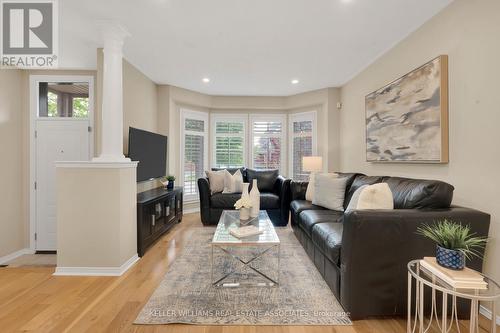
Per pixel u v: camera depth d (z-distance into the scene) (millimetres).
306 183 4043
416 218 1709
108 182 2492
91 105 3928
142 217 2936
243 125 5930
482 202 1915
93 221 2488
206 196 4289
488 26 1867
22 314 1809
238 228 2406
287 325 1712
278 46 3240
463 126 2094
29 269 2615
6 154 3641
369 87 3816
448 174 2262
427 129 2457
